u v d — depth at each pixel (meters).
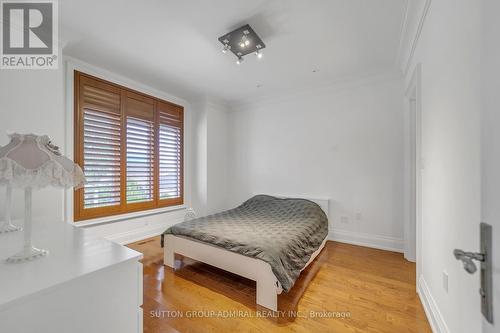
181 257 2.72
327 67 2.90
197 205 4.21
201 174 4.17
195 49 2.48
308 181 3.65
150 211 3.58
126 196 3.25
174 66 2.90
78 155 2.72
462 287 1.12
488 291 0.60
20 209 1.84
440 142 1.43
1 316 0.67
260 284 1.80
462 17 1.11
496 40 0.58
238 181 4.44
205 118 4.12
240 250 1.93
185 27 2.10
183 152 4.18
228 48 2.38
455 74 1.20
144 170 3.52
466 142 1.08
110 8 1.83
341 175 3.35
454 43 1.21
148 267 2.46
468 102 1.05
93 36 2.23
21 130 1.91
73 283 0.81
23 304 0.70
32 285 0.75
